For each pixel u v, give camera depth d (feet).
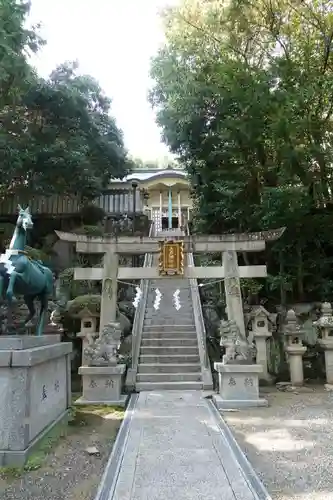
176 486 13.17
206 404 25.88
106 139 69.41
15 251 19.34
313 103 39.45
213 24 42.52
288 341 33.27
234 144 42.65
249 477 13.91
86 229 60.85
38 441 16.60
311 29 41.47
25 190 59.57
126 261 59.62
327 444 17.65
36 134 59.06
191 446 17.30
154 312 44.32
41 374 17.85
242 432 19.75
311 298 42.14
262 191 41.09
